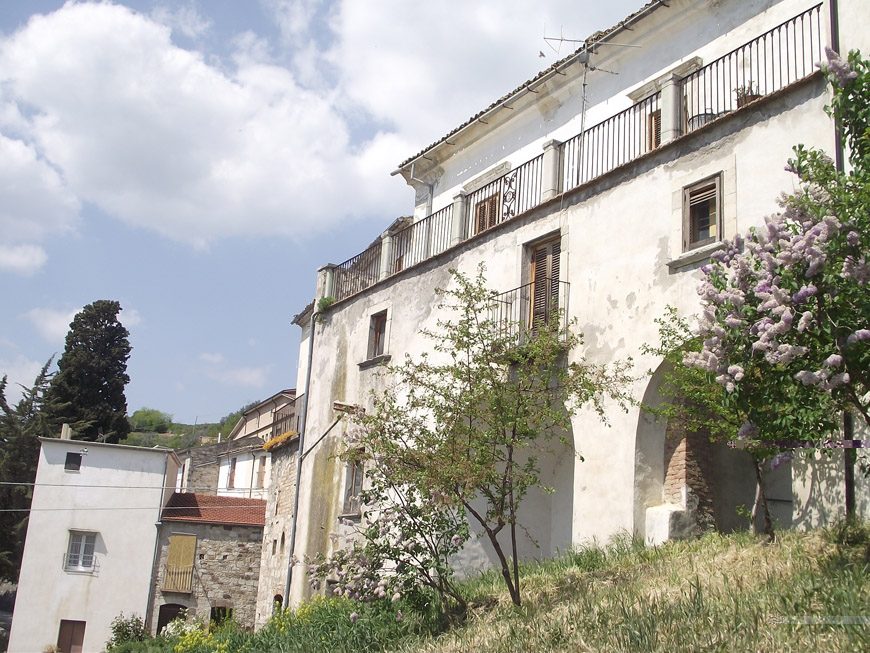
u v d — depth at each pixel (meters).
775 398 8.34
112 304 47.94
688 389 10.92
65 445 31.95
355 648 12.22
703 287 8.65
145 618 30.92
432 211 23.86
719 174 12.87
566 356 14.59
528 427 11.54
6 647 32.41
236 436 52.78
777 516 12.95
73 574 30.86
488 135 22.17
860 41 11.63
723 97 14.58
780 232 8.33
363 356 20.98
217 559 32.00
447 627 11.73
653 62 17.75
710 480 13.21
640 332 13.52
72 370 45.41
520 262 16.47
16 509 38.72
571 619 9.20
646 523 12.96
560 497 15.82
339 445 20.97
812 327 8.03
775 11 15.34
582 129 17.31
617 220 14.46
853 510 10.59
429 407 11.96
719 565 10.15
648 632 7.87
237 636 16.27
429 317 18.80
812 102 11.88
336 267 23.83
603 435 13.79
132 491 32.12
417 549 11.95
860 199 8.15
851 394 8.12
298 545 21.91
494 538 11.41
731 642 7.24
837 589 7.83
